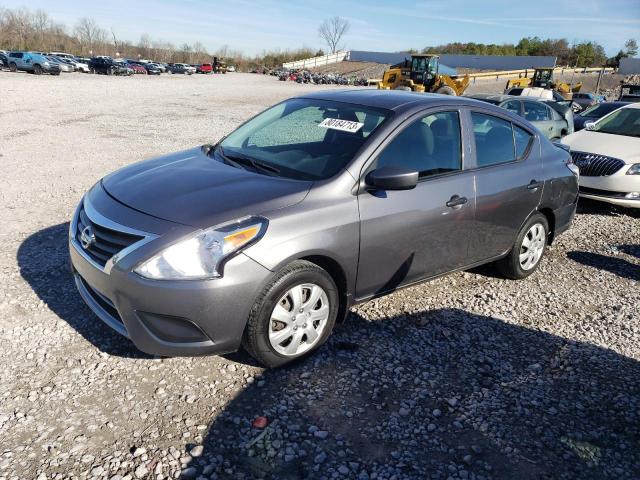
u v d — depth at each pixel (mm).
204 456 2576
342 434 2793
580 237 6492
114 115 15828
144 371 3182
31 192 6789
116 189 3434
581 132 8805
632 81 65188
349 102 4113
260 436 2732
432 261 3959
